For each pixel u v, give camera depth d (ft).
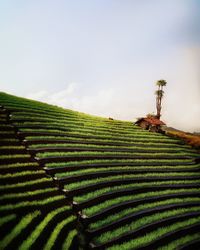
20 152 94.53
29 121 120.98
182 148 176.45
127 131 174.50
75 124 147.54
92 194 88.48
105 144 139.13
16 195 70.28
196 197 115.65
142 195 100.78
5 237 54.70
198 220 95.91
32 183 79.77
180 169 139.44
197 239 84.07
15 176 78.43
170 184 117.80
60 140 117.50
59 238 63.82
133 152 143.13
